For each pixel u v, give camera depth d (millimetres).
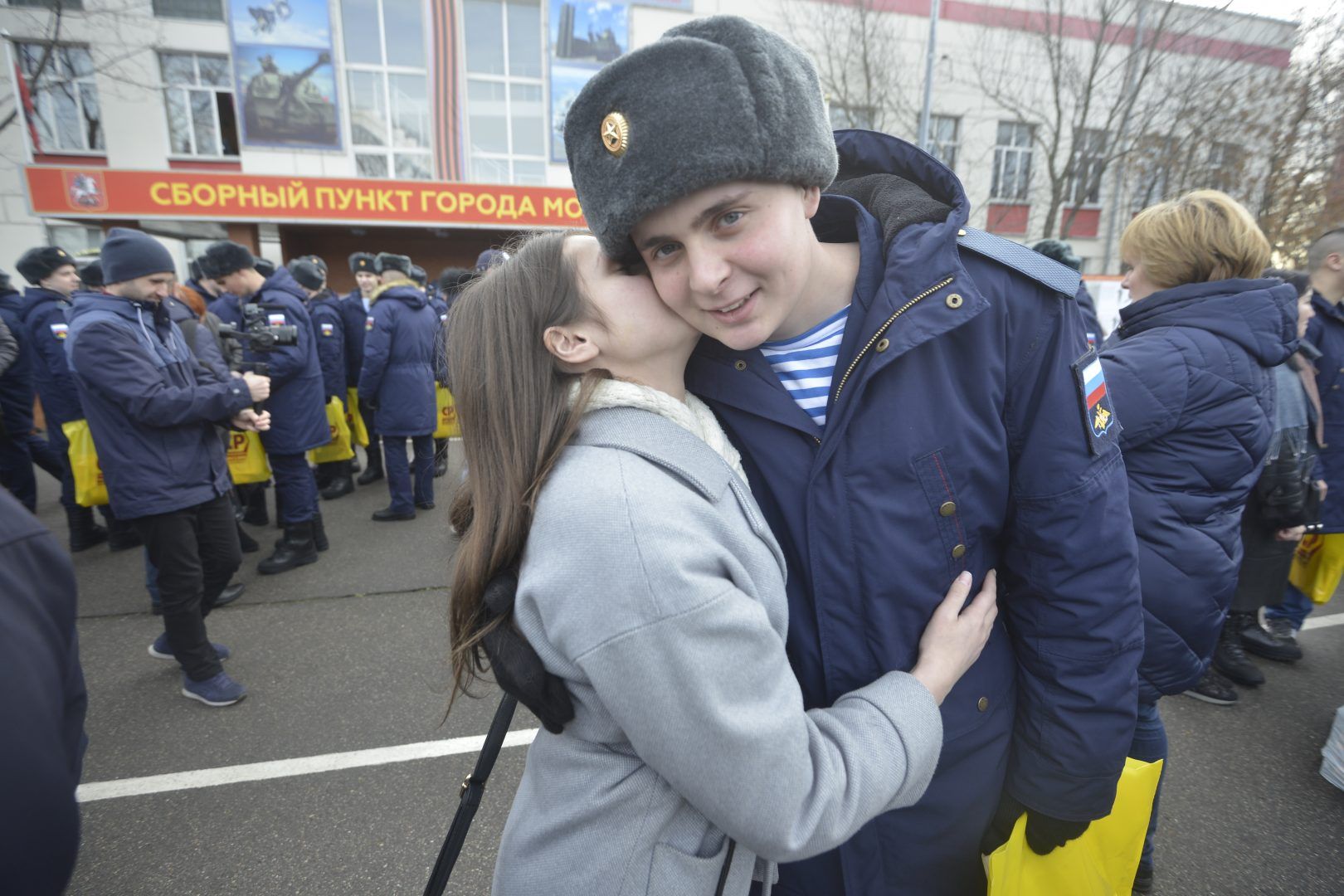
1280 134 9547
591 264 708
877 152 925
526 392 698
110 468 2271
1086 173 11398
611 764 689
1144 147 10773
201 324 3020
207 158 11195
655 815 684
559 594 609
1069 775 875
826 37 12148
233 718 2453
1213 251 1538
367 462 6066
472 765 2213
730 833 624
